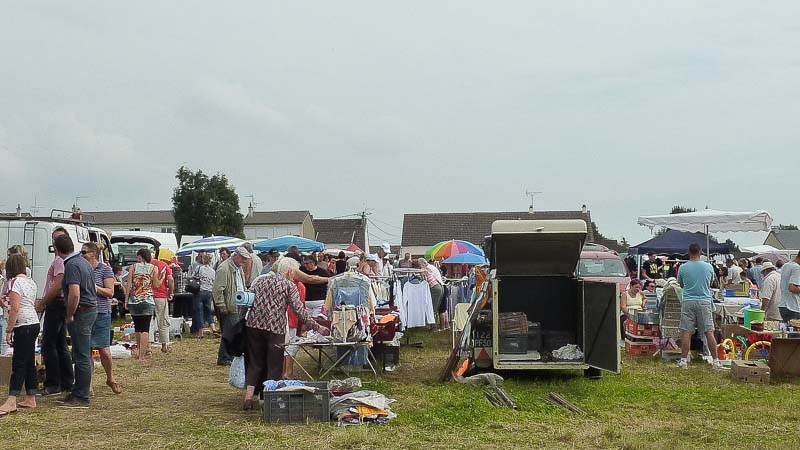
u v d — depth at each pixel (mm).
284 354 9367
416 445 6980
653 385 10438
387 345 11664
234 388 9984
